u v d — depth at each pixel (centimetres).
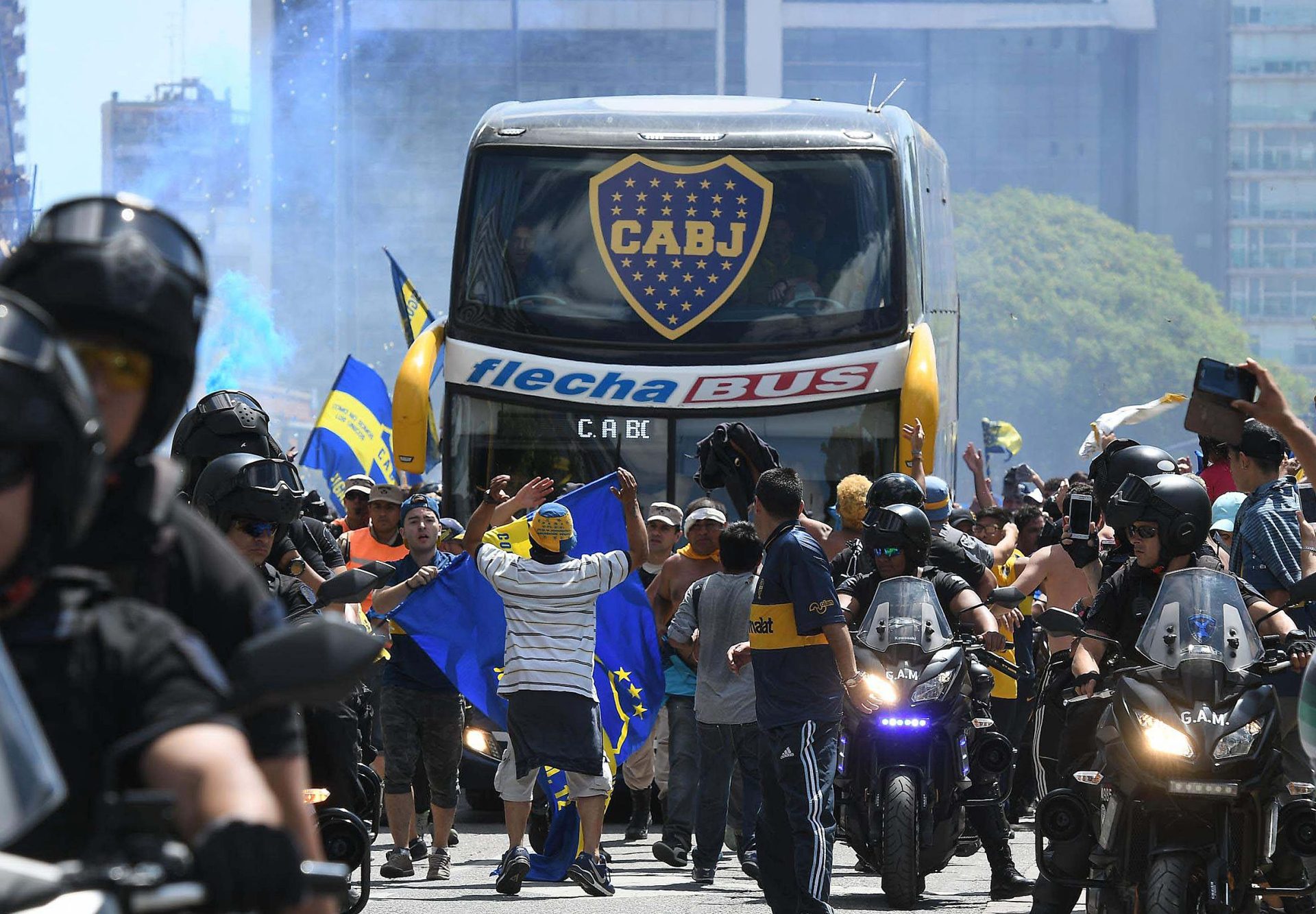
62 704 777
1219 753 1972
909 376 4416
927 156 5262
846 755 2872
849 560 3194
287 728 880
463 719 3366
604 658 3428
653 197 4550
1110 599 2209
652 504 4319
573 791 3055
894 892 2805
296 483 2159
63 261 831
